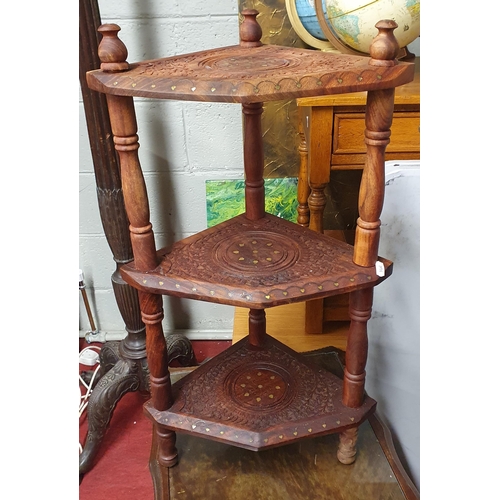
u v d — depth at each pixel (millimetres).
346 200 1503
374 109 733
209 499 965
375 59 707
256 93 674
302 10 1150
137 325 1316
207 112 1353
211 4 1248
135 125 775
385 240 1069
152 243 840
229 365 1063
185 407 954
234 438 898
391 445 1053
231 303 786
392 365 1137
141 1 1239
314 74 688
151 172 1423
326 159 1102
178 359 1466
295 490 977
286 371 1043
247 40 935
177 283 814
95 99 1102
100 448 1302
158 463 1040
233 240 942
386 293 1103
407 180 1029
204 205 1471
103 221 1229
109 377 1285
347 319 1423
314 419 919
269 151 1402
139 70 761
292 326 1465
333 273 821
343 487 978
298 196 1353
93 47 1068
